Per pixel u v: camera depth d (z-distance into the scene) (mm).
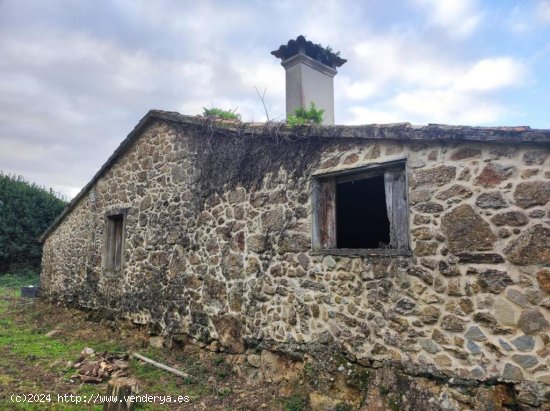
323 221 4816
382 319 4070
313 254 4711
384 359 4008
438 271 3760
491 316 3436
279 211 5172
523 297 3303
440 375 3645
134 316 7305
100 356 6105
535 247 3285
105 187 8805
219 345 5672
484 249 3521
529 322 3258
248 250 5484
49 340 7141
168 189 7070
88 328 7980
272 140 5418
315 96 7637
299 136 4938
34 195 17578
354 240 7738
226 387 5008
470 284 3568
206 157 6422
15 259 16875
